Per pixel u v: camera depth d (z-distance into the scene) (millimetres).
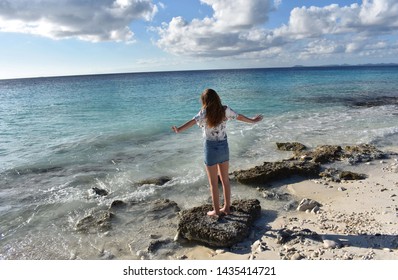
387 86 36125
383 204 6219
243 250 5008
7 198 7492
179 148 11430
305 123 15289
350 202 6465
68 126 16578
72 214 6660
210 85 49375
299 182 7809
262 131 13555
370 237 4965
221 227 5340
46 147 12094
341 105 21266
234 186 7688
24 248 5445
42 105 27594
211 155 5297
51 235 5852
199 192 7434
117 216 6383
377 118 15992
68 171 9328
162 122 17109
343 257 4484
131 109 22859
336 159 9352
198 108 22641
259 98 26766
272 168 8141
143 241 5523
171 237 5578
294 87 38844
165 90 42688
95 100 30703
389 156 9562
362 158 9336
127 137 13516
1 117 20484
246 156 10125
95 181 8484
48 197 7504
